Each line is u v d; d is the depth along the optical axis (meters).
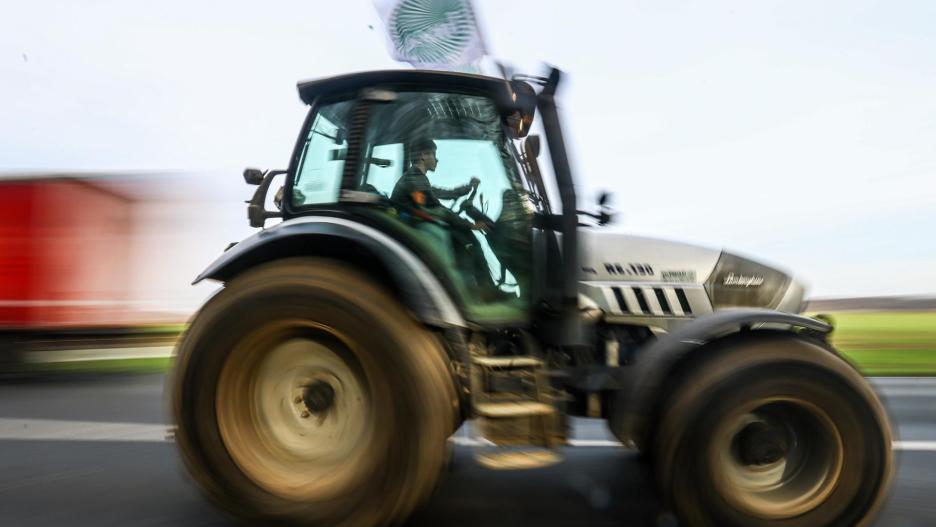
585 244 4.96
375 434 3.81
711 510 3.83
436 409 3.82
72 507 4.71
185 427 4.01
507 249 4.71
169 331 11.18
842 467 3.88
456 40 4.62
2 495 4.96
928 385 9.74
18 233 10.28
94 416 7.63
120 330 10.82
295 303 3.91
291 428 4.16
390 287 4.25
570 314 4.52
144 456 5.98
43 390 9.33
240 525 4.36
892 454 3.91
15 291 10.23
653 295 4.97
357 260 4.39
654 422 4.01
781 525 3.86
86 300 10.62
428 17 4.62
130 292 10.94
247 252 4.26
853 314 13.93
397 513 3.75
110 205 10.82
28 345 10.30
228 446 3.99
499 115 4.67
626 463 5.77
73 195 10.54
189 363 4.03
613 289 4.91
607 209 4.77
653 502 4.81
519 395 4.21
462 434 4.40
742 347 4.01
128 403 8.40
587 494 4.99
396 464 3.76
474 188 4.70
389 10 4.61
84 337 10.67
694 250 5.21
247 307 3.95
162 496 4.93
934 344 12.04
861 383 3.92
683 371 4.07
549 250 4.62
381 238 4.25
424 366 3.84
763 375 3.83
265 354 4.12
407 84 4.64
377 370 3.82
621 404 4.18
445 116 4.67
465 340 4.31
